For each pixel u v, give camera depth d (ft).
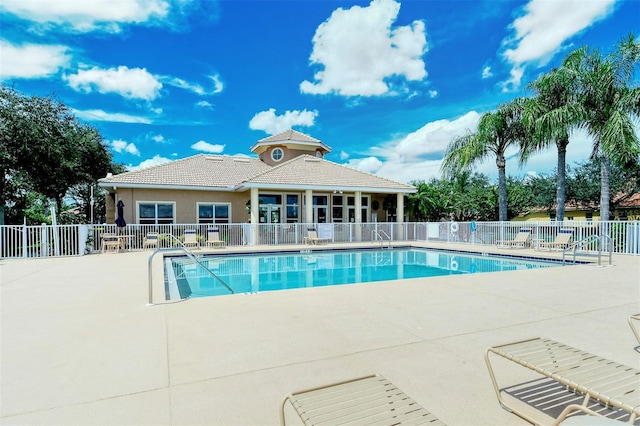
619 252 46.21
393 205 86.94
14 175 66.69
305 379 10.66
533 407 9.09
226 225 64.44
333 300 20.77
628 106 48.32
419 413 7.20
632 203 87.97
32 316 17.58
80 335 14.70
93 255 48.55
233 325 15.98
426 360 12.06
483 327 15.64
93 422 8.46
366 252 61.36
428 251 63.05
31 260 42.55
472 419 8.58
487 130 64.44
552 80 54.44
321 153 96.12
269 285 35.37
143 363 11.85
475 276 28.99
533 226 56.24
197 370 11.30
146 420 8.55
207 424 8.38
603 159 51.19
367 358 12.24
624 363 11.60
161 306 19.52
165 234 57.72
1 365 11.73
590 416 6.64
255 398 9.56
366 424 6.75
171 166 74.69
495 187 94.32
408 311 18.30
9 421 8.48
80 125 84.89
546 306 19.31
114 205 72.79
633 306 19.29
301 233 67.62
